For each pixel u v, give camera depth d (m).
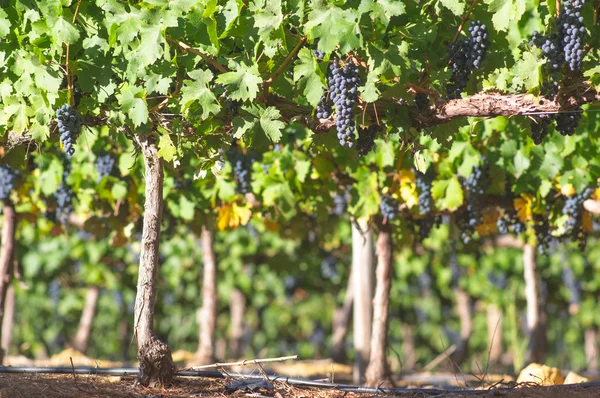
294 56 6.45
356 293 12.11
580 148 9.73
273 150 10.86
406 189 10.05
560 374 8.89
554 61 5.77
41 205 12.71
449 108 6.23
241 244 19.41
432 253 20.45
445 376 14.12
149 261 6.84
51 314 23.98
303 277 22.64
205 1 6.21
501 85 6.56
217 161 6.88
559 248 19.97
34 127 6.82
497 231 11.84
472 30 6.09
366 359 11.91
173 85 6.84
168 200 11.35
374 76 5.98
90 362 14.79
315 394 6.91
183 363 16.48
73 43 6.61
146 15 6.21
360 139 6.47
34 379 7.27
